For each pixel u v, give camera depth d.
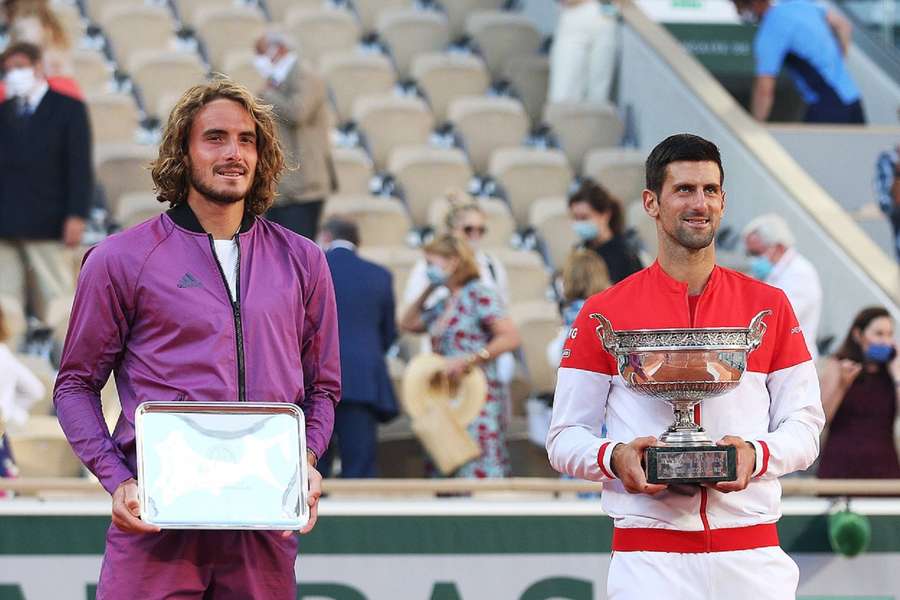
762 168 19.64
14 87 17.67
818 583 11.77
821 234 18.30
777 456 8.04
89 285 8.02
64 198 17.80
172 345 8.01
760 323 8.07
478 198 21.88
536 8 26.98
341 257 15.05
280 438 7.91
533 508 11.66
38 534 11.27
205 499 7.76
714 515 8.18
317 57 25.62
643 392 8.05
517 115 23.42
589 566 11.66
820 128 21.11
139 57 24.23
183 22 26.86
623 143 23.42
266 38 18.16
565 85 23.83
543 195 21.86
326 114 18.41
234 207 8.21
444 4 27.20
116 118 22.56
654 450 7.93
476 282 15.19
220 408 7.87
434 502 11.64
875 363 14.56
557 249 20.94
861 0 25.33
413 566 11.55
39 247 17.91
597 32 23.69
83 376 8.12
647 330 7.92
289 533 8.08
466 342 15.08
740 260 19.47
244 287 8.12
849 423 14.59
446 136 23.64
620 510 8.31
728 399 8.24
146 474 7.73
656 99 22.73
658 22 25.70
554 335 18.28
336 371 8.56
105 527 11.31
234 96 8.16
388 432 17.38
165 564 7.94
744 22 25.89
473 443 14.52
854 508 11.86
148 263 8.03
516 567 11.62
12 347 17.12
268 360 8.07
